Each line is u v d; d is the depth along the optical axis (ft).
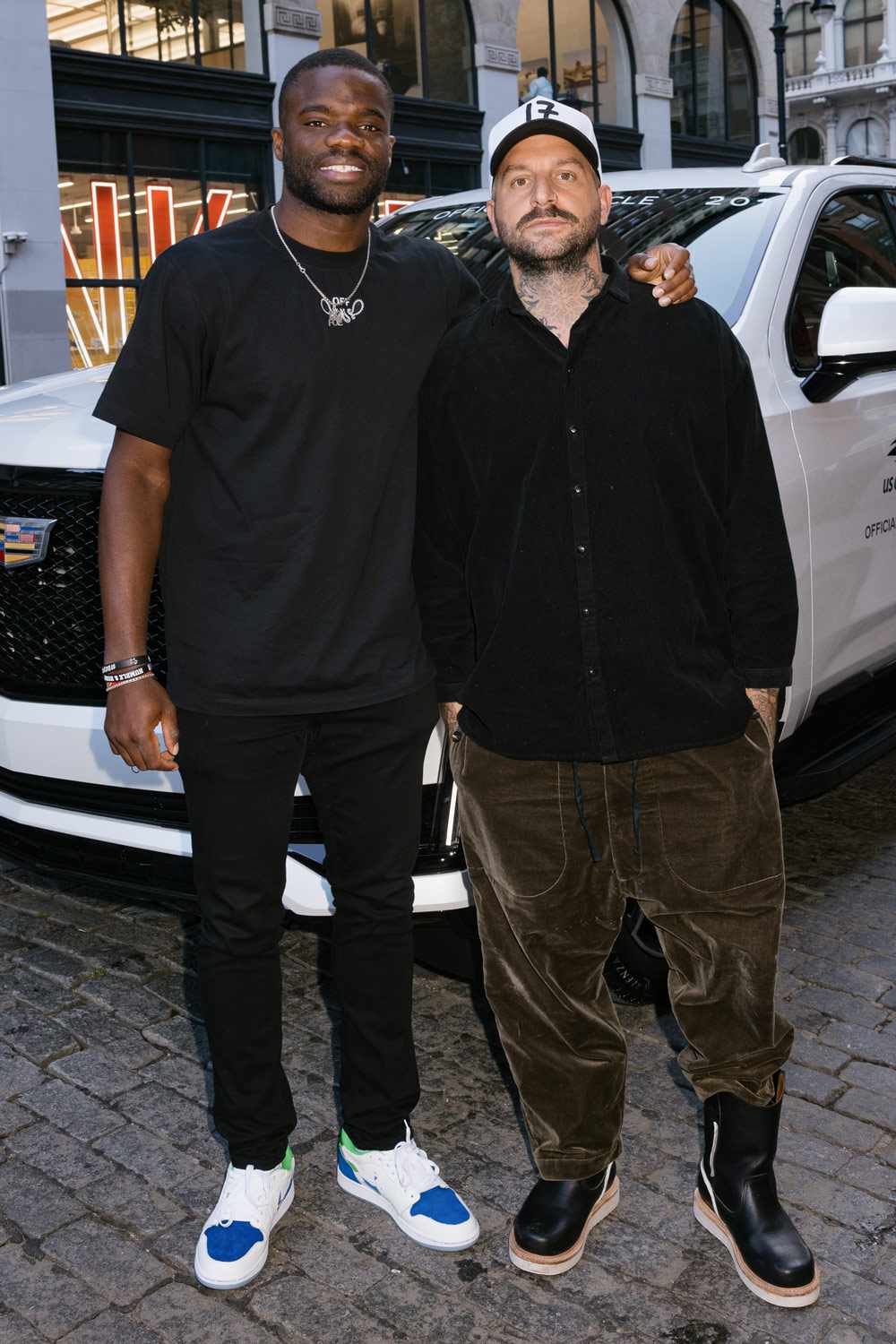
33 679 9.15
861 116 138.62
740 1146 6.94
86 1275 6.97
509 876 6.75
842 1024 9.50
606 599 6.30
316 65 6.22
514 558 6.39
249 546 6.50
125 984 10.18
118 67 45.70
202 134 48.34
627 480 6.23
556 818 6.62
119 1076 8.88
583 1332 6.53
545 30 64.44
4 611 9.16
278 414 6.39
